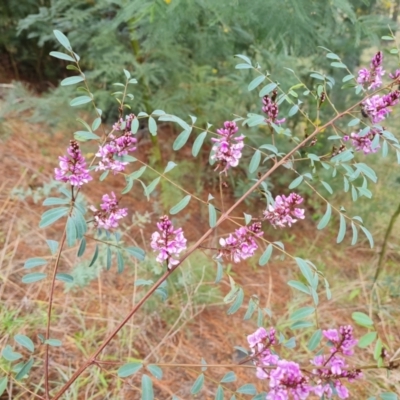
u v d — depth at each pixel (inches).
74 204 37.5
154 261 84.0
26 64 152.0
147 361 71.7
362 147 46.9
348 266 112.4
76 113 119.6
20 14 136.9
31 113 124.8
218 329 83.4
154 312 79.7
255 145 121.4
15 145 109.9
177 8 83.0
